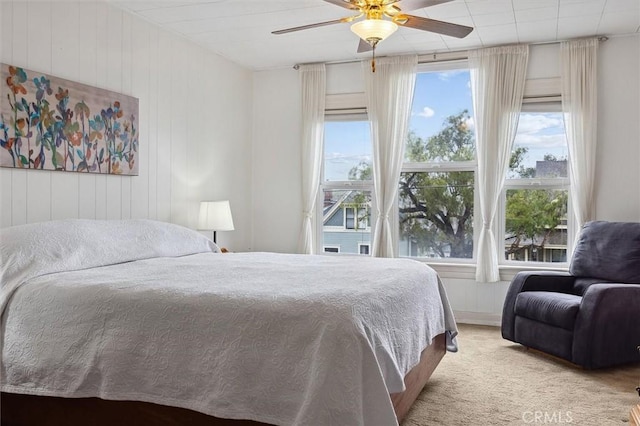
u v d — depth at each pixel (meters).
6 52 2.87
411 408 2.64
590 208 4.27
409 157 5.03
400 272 2.76
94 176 3.47
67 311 2.18
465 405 2.69
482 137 4.58
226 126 4.99
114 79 3.63
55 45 3.17
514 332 3.79
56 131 3.15
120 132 3.65
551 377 3.15
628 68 4.21
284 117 5.34
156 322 2.02
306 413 1.70
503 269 4.59
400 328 2.24
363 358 1.77
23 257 2.46
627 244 3.63
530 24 3.97
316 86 5.14
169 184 4.21
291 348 1.82
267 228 5.44
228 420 1.88
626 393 2.88
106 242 2.94
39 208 3.08
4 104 2.84
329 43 4.52
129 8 3.67
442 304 3.16
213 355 1.91
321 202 5.32
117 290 2.17
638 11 3.70
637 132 4.20
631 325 3.32
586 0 3.51
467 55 4.64
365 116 5.06
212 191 4.79
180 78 4.32
